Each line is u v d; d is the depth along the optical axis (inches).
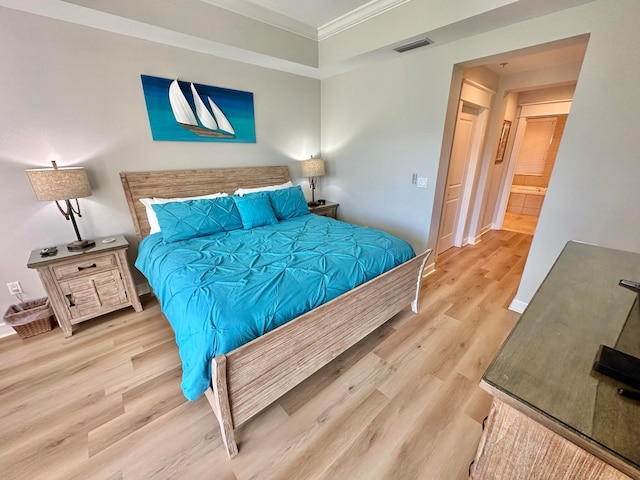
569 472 23.6
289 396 65.5
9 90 77.9
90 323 93.0
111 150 96.5
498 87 145.5
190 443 54.9
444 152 112.6
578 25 73.0
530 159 258.7
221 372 43.7
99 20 81.1
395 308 87.3
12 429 57.6
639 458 19.6
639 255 59.4
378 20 101.3
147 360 76.5
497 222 200.2
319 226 108.1
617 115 71.1
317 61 128.5
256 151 135.0
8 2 71.3
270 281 62.2
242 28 102.3
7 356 78.0
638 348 31.3
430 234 123.6
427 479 48.9
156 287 76.5
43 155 85.6
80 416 60.3
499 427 27.2
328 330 63.7
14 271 87.2
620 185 74.0
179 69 104.5
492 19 80.4
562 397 24.9
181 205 97.5
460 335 86.8
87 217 95.9
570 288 45.2
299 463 51.5
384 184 134.3
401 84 116.0
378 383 69.0
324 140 159.3
